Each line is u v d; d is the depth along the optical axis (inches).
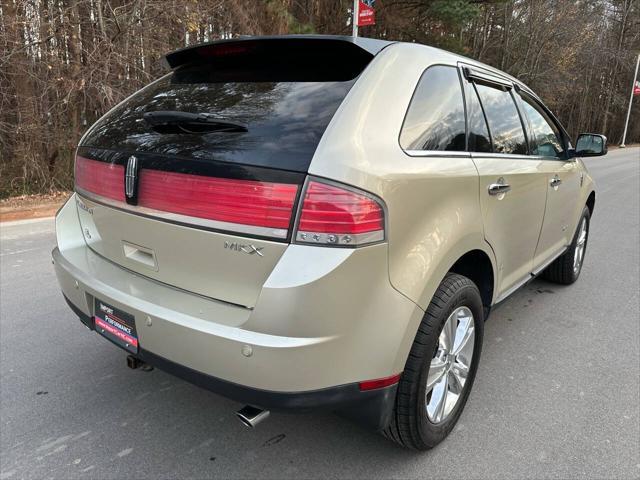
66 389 115.7
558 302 176.9
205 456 95.3
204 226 77.4
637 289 191.8
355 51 86.7
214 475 90.6
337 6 573.3
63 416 106.0
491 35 1094.4
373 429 85.4
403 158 81.3
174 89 101.4
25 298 166.6
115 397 113.4
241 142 76.4
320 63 89.0
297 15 544.1
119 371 124.2
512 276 128.1
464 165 97.0
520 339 147.7
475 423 107.3
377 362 77.1
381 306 76.1
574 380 125.5
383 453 97.3
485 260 109.0
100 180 95.6
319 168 70.7
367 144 76.5
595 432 105.0
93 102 363.9
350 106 77.7
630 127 1807.3
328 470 92.5
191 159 78.6
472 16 609.9
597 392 120.3
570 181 161.2
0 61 327.9
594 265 221.8
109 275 94.0
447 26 648.4
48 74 347.9
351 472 92.1
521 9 1062.4
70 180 379.9
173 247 83.0
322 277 69.4
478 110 110.7
